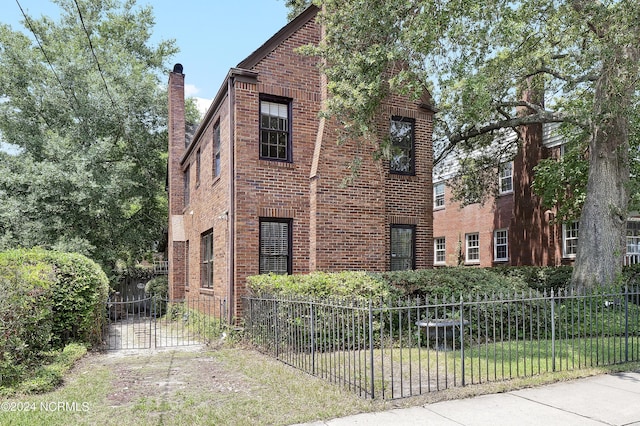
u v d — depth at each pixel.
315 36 12.23
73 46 22.64
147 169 23.38
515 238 19.86
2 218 16.75
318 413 5.16
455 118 13.40
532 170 18.84
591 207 11.17
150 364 8.30
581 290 10.73
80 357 8.76
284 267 11.48
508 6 9.58
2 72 20.55
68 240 17.20
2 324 6.65
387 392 5.93
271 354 8.84
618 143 11.08
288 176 11.58
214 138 13.67
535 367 7.14
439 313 9.34
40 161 19.55
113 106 20.64
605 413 5.18
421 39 8.99
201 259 15.23
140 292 22.16
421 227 12.99
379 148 11.55
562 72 11.93
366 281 9.51
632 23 8.70
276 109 11.80
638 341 8.44
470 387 6.07
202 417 5.14
